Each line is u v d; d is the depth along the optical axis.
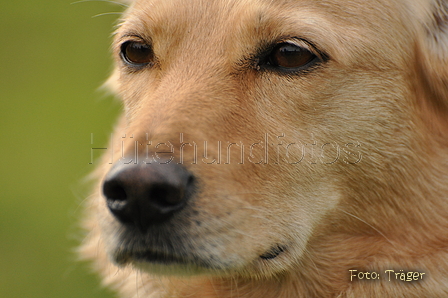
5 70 17.22
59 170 13.05
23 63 17.55
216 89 4.29
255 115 4.25
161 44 4.66
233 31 4.42
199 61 4.46
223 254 3.92
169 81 4.42
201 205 3.83
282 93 4.27
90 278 9.84
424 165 4.55
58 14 20.17
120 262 4.03
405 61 4.54
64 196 12.20
